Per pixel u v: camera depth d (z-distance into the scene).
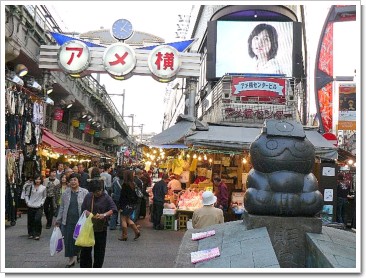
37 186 10.36
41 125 14.50
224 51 25.64
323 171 12.16
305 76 27.34
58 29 18.61
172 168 17.09
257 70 25.38
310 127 13.17
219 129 12.78
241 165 14.59
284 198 5.85
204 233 6.49
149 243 10.41
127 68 17.27
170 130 12.96
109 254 8.95
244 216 6.44
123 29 18.22
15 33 13.45
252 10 25.39
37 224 10.20
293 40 25.56
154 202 12.95
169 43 18.38
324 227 6.48
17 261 8.00
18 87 12.02
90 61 17.33
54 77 18.55
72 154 22.06
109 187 14.33
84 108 27.41
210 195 7.58
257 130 12.88
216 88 21.55
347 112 15.48
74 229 7.15
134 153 63.03
